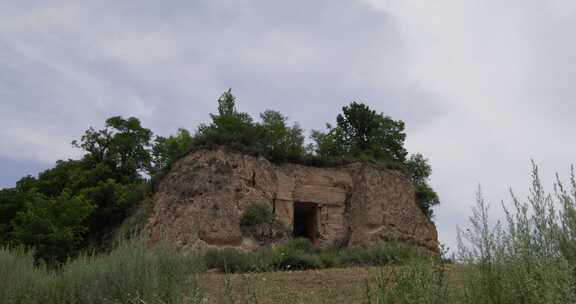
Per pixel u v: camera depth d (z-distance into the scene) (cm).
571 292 363
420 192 4281
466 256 544
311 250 2600
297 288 884
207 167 2884
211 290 997
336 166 3428
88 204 3139
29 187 3969
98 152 4284
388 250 657
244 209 2759
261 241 2667
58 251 2706
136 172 4228
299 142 3503
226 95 3950
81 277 1031
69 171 4047
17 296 978
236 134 3231
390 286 524
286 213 3020
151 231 2673
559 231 423
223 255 1933
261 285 771
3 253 1251
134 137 4353
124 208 3391
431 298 440
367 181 3256
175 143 4312
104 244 3203
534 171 446
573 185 428
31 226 2755
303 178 3216
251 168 2964
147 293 797
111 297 885
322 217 3186
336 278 1177
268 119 3647
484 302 485
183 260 1078
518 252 457
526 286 422
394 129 4672
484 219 539
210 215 2603
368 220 3098
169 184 2912
